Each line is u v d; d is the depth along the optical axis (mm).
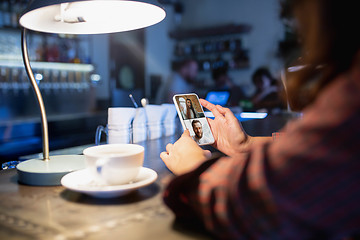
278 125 1936
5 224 559
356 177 368
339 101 383
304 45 477
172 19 6746
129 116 1186
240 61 6066
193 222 572
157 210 626
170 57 6715
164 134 1532
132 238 512
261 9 5934
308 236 401
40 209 630
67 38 4582
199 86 6383
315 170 375
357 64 406
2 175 897
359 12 417
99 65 5316
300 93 497
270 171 398
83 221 574
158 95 5992
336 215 381
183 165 729
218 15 6406
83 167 828
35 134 3730
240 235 432
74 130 4148
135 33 5867
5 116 4113
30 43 4188
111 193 653
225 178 472
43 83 4273
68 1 754
